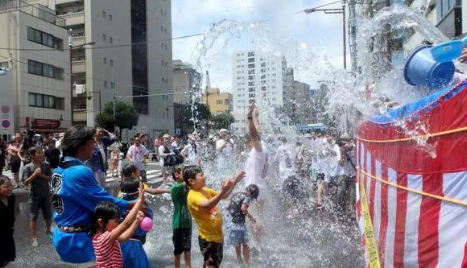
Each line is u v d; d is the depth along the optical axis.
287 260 6.61
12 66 41.28
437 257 2.85
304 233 8.31
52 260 6.89
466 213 2.52
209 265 5.27
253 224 7.31
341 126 10.26
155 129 69.50
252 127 7.43
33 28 43.25
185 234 6.13
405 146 3.42
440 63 3.31
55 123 44.59
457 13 13.15
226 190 5.04
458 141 2.58
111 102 51.66
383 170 4.15
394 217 3.73
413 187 3.25
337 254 6.91
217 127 59.44
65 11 56.53
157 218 10.52
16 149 17.02
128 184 5.04
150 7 68.75
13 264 6.69
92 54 54.72
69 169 3.88
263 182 7.45
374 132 4.64
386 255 4.00
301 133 12.83
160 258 6.95
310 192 12.05
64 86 47.88
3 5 48.91
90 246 3.87
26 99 42.06
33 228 7.91
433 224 2.90
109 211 3.79
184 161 18.48
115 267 3.81
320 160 11.23
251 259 6.71
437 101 2.82
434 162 2.88
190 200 5.33
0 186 5.34
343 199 10.39
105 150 9.79
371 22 5.60
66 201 3.84
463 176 2.54
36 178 8.01
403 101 4.15
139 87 65.81
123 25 61.50
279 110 11.50
